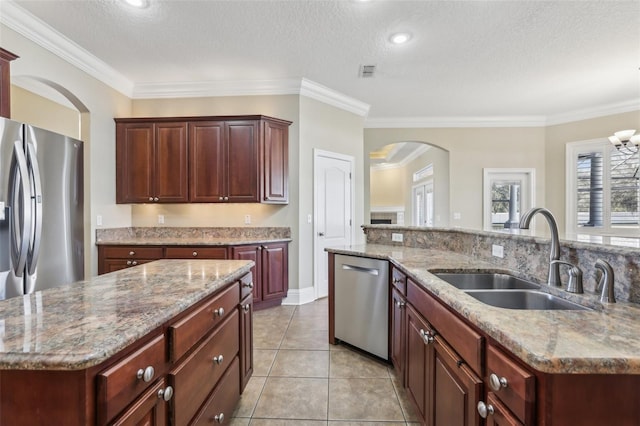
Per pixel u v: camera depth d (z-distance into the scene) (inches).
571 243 52.4
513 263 69.9
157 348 38.8
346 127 176.7
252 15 99.7
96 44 117.0
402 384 76.7
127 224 154.9
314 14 99.3
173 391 41.8
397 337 81.1
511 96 172.7
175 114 156.6
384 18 101.3
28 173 86.7
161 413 39.4
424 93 167.9
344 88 160.7
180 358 44.2
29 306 42.4
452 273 70.8
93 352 28.6
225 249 134.3
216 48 120.3
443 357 51.0
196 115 156.2
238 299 69.4
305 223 156.5
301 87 151.9
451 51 123.0
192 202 144.0
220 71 141.0
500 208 215.8
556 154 207.3
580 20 103.1
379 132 215.0
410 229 109.9
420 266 72.7
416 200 334.0
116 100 146.3
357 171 182.9
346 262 102.1
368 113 201.2
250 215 156.2
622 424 28.6
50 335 32.4
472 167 213.9
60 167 99.7
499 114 204.7
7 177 81.4
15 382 28.5
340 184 173.6
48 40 108.5
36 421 28.4
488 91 165.6
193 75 145.2
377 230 122.0
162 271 67.0
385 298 89.7
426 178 289.6
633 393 28.6
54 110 157.9
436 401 54.1
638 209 183.0
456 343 46.6
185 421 44.8
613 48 121.4
